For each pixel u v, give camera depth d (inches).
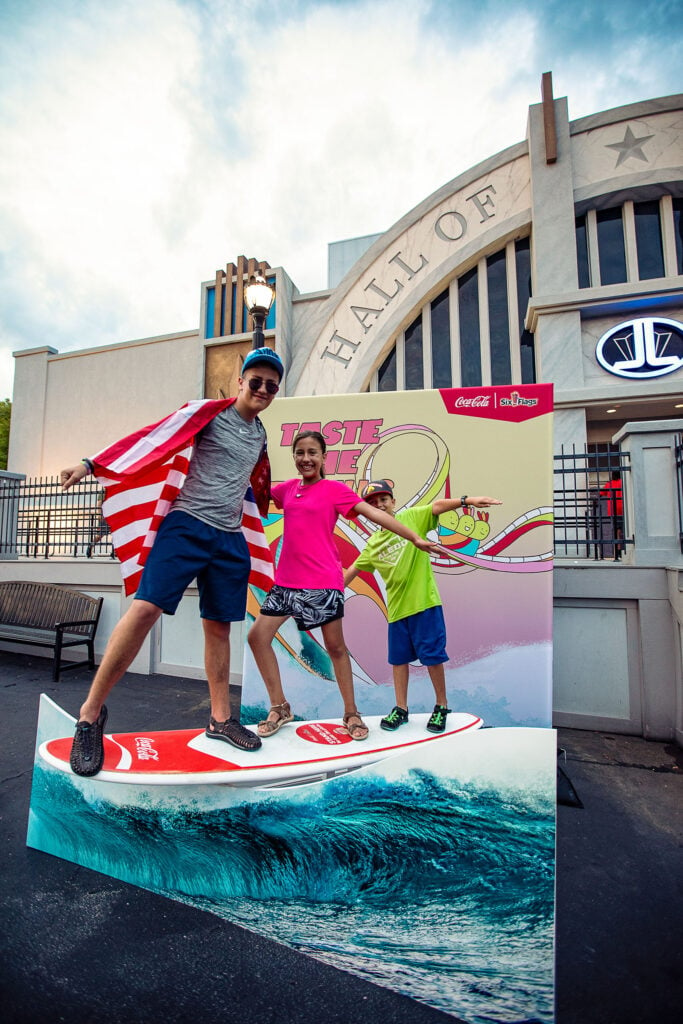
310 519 98.1
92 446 534.3
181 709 192.4
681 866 98.4
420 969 69.9
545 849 66.5
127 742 95.3
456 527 171.8
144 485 88.9
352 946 73.9
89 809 94.7
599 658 180.4
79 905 85.4
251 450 94.7
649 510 178.2
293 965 74.4
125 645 81.7
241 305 471.5
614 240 362.3
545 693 157.9
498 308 385.4
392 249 400.2
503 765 69.7
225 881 83.0
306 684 175.5
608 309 338.0
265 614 100.2
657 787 134.3
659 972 71.7
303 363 446.0
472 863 69.8
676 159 340.5
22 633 256.8
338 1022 64.3
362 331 401.4
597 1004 66.2
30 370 570.9
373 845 75.1
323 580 95.4
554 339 343.3
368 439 184.4
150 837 88.7
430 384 390.3
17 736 162.9
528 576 164.7
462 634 166.7
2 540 302.8
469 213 381.4
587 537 203.3
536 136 364.2
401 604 114.4
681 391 313.0
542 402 172.7
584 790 132.5
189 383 503.5
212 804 84.4
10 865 96.7
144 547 86.0
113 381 534.6
